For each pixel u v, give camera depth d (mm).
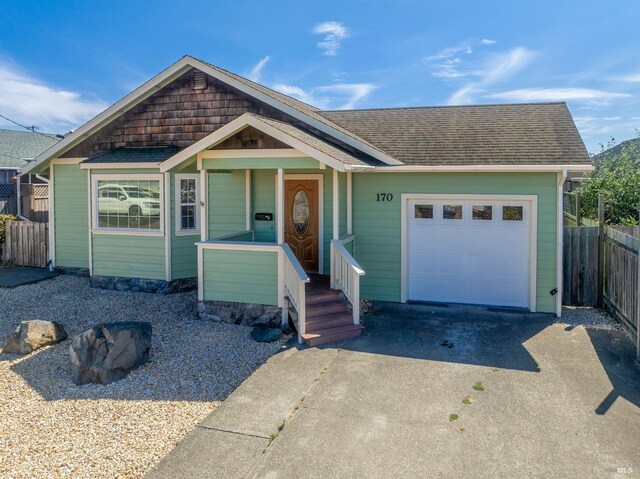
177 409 5840
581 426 5145
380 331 8516
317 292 9172
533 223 9727
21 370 7258
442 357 7219
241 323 9023
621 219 11867
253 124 8445
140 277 12094
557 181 9516
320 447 4781
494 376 6492
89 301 11039
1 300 11117
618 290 8867
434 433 5020
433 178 10258
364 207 10695
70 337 8766
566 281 10086
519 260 9945
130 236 12086
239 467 4461
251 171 11625
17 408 5988
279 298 8727
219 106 12078
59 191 13633
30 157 26938
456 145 10727
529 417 5348
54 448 4980
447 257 10359
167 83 12422
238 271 9008
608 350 7465
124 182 12094
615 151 19859
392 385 6223
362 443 4844
